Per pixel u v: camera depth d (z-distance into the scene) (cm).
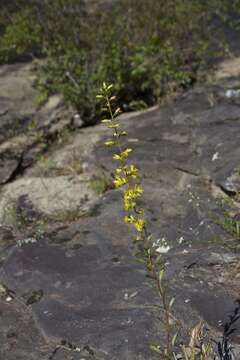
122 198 494
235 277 385
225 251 409
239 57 797
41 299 391
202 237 429
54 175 568
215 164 512
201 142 556
